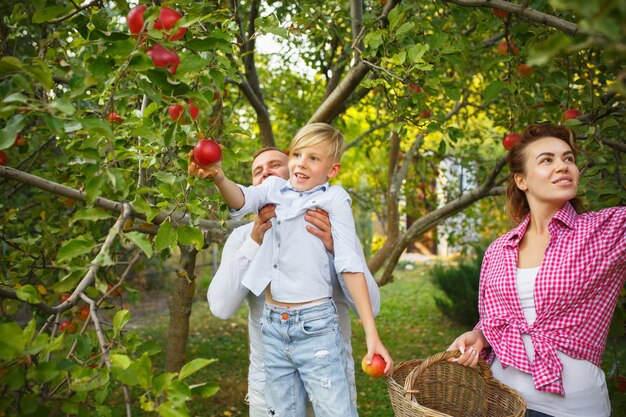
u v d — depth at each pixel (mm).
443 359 1917
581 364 1783
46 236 2732
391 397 1836
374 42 2377
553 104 2949
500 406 1865
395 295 9750
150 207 1551
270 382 2078
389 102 2670
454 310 7648
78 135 1854
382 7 3150
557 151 1909
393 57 2305
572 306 1786
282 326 2035
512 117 3051
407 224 7184
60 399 1414
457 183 5785
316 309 2010
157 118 1925
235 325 7625
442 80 2422
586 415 1762
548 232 1937
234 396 4922
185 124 1835
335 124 5051
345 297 2193
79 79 1387
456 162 5438
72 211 3482
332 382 1943
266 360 2096
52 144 3295
